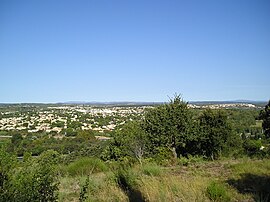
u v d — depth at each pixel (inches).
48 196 239.8
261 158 866.8
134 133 1036.5
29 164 243.0
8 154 234.4
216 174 579.2
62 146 1453.0
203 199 367.6
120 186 429.4
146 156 995.3
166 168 681.0
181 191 392.5
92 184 432.8
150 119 1096.2
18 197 219.1
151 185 408.5
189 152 1112.2
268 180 478.0
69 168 606.5
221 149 1068.5
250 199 386.3
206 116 1111.6
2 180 222.7
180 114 1082.7
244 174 537.3
